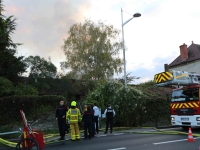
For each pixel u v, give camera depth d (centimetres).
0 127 1452
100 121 1758
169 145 901
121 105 1812
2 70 2022
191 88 1271
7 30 2139
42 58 2839
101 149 875
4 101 1594
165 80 1338
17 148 788
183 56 3759
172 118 1352
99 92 1900
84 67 3123
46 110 1686
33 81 2620
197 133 1227
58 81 2858
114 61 3127
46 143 1073
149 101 2061
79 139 1151
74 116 1148
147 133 1288
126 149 856
